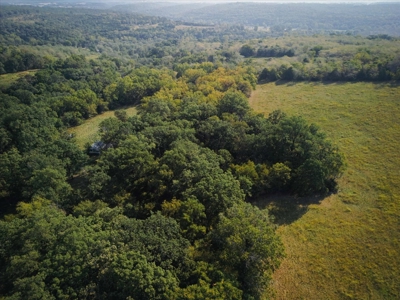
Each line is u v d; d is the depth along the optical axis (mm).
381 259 42344
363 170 61781
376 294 37875
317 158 55156
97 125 90250
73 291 31312
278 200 55062
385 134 73250
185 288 32000
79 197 51031
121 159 55094
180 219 41219
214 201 43531
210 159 54000
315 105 92062
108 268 32469
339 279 39969
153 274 31453
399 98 87812
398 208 50875
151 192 50656
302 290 38781
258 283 35031
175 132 61844
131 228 37312
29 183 54219
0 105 83000
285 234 47781
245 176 52812
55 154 60938
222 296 29547
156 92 95875
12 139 69875
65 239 35594
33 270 33344
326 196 55688
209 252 37312
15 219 42062
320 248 44844
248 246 35688
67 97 93250
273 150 61219
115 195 49344
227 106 74688
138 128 68562
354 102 90312
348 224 48875
